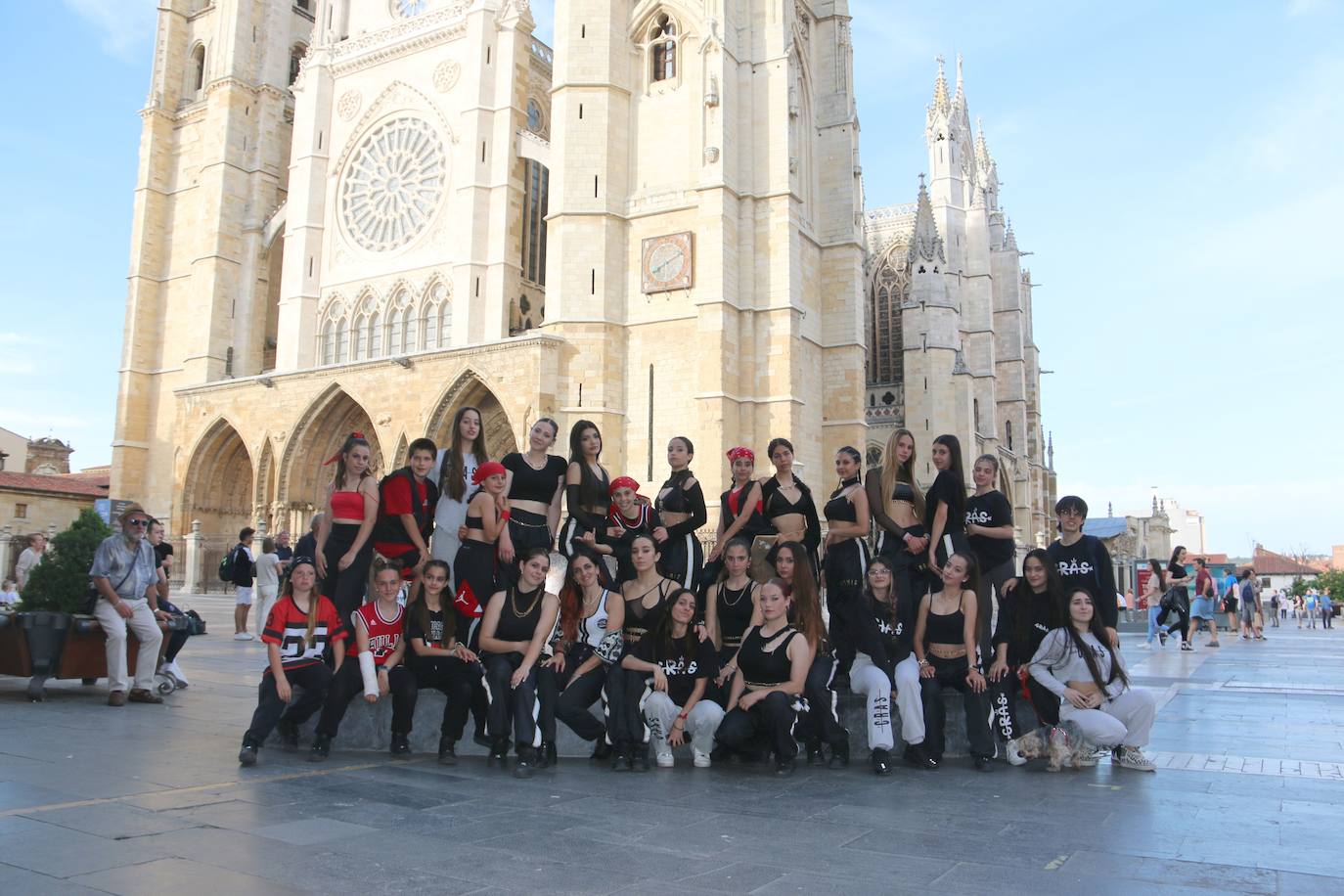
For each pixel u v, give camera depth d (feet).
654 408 145.18
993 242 275.59
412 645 37.70
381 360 162.81
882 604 40.06
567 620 38.45
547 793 31.71
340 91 188.65
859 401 161.27
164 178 218.59
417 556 42.47
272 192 206.08
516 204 166.81
